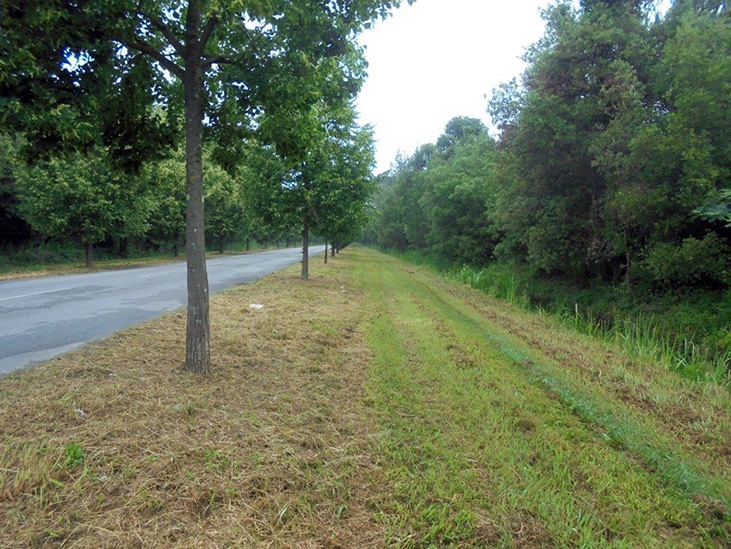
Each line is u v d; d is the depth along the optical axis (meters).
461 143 37.78
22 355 5.32
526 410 4.54
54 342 6.00
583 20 13.60
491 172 21.09
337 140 14.08
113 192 19.67
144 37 4.77
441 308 11.65
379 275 20.75
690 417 4.75
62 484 2.63
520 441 3.80
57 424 3.32
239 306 9.01
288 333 6.84
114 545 2.23
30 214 18.97
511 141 15.36
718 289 10.37
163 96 5.46
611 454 3.69
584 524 2.74
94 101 4.13
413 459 3.39
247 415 3.85
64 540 2.23
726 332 8.59
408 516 2.70
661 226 10.94
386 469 3.22
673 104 11.49
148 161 5.88
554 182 14.59
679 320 9.96
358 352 6.40
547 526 2.70
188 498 2.63
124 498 2.58
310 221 15.10
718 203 9.46
